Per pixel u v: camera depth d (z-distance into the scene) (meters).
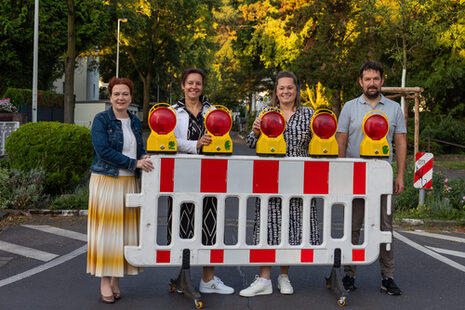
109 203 4.02
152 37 45.06
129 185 4.11
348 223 4.25
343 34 24.69
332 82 24.34
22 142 8.99
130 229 4.10
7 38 26.61
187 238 4.18
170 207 4.25
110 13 31.88
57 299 4.25
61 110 28.58
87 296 4.34
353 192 4.24
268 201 4.18
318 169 4.17
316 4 24.73
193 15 44.06
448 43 22.75
